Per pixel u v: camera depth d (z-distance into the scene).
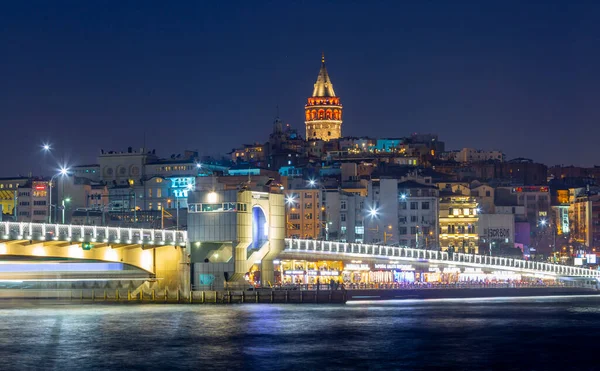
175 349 158.12
